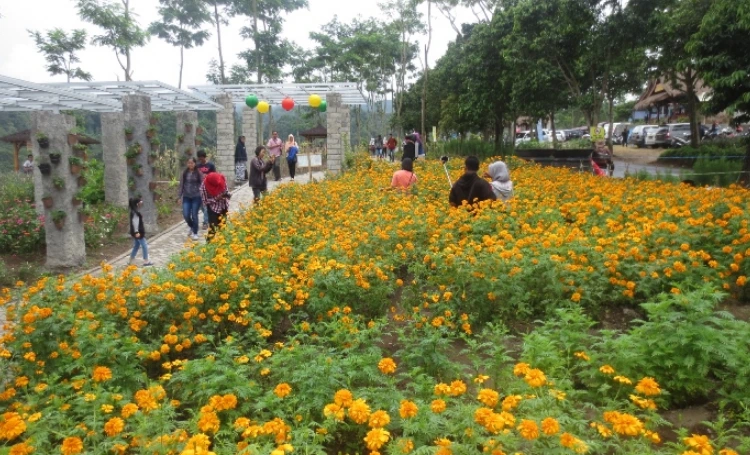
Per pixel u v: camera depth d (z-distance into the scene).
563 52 17.59
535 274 5.38
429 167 16.23
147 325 4.88
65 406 3.36
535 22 17.80
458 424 2.96
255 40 38.28
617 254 5.51
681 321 3.94
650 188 9.85
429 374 4.00
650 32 15.68
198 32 38.38
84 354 4.12
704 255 5.46
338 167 20.62
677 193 8.98
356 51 42.94
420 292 5.49
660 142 32.62
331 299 5.23
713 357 3.79
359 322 4.95
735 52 13.42
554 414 3.01
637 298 5.52
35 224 10.73
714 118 34.12
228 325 5.15
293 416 3.28
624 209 7.81
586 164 19.20
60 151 9.24
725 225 6.49
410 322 4.78
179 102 17.52
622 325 5.19
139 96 11.95
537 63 17.72
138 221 9.20
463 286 5.28
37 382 3.97
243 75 40.56
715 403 3.74
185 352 4.83
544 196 9.63
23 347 4.17
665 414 3.66
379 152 39.22
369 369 3.68
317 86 20.70
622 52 16.44
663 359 3.76
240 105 23.50
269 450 2.82
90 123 46.56
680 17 18.62
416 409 2.91
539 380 2.99
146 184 12.09
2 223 10.73
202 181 11.16
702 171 14.70
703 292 4.19
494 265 5.26
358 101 23.59
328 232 7.43
